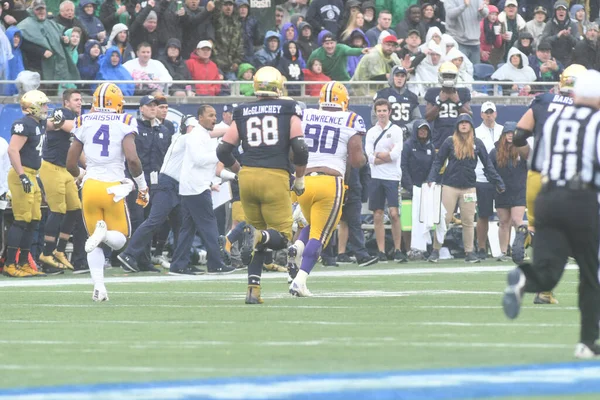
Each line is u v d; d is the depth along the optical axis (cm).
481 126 5619
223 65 6256
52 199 4800
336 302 3225
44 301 3381
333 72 6372
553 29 7106
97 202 3312
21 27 5544
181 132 4781
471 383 1656
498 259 5509
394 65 6228
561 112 1997
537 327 2462
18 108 5234
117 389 1633
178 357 2019
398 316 2762
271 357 1997
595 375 1736
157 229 4753
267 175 3114
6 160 4728
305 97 5994
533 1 7625
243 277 4559
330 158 3359
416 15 6800
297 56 6322
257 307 3083
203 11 6219
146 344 2230
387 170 5328
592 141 1947
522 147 2977
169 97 5512
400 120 5747
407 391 1580
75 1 6219
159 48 6138
